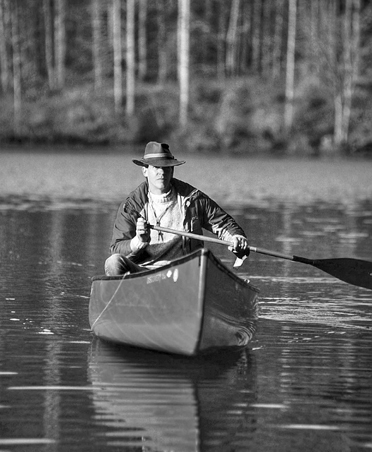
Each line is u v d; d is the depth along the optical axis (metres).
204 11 137.88
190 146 101.44
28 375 13.36
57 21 124.62
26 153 87.62
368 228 33.97
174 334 14.18
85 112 104.56
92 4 122.88
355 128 104.50
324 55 105.06
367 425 11.47
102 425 11.31
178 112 106.50
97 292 15.62
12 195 46.28
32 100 109.56
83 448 10.58
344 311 18.45
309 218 37.53
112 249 15.31
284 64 135.00
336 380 13.37
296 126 104.44
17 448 10.55
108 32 129.50
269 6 134.50
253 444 10.80
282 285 21.42
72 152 91.50
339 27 107.62
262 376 13.55
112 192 49.25
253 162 81.88
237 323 14.92
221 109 106.25
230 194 49.72
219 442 10.84
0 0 118.75
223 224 15.55
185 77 103.88
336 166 78.50
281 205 43.66
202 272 13.59
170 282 14.05
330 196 50.06
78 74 130.75
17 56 109.12
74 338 15.77
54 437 10.89
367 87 109.75
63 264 23.80
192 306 13.72
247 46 144.88
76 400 12.24
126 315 14.84
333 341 15.83
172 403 12.18
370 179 64.56
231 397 12.47
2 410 11.78
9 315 17.50
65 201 43.34
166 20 130.00
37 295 19.55
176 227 15.35
